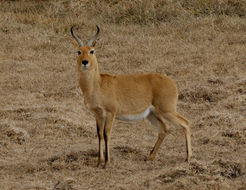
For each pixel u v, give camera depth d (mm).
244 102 21906
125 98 16438
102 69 28656
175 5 38031
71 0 41375
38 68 29406
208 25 34594
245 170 14789
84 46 16422
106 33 34969
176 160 16734
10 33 35531
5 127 19625
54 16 39906
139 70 27953
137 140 19156
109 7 39594
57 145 18688
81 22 36938
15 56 31312
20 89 26031
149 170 15852
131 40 33281
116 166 16281
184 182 13820
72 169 16156
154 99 16672
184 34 33438
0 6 42812
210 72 26609
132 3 38625
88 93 16203
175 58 29344
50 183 14820
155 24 36469
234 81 24781
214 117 20469
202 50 30391
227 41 31656
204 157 16578
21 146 18609
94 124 21359
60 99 24359
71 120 20922
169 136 19453
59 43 33562
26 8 42250
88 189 14156
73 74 28344
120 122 21531
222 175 14594
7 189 14344
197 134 19203
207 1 38062
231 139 18141
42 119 21078
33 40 34062
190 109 22406
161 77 16828
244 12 36531
